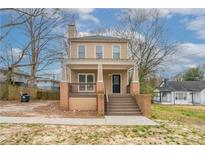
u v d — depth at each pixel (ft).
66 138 29.40
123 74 81.30
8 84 91.76
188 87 162.81
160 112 61.72
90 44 80.74
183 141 29.27
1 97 88.53
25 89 99.60
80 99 60.03
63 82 59.41
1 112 52.01
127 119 45.32
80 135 30.94
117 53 81.05
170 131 34.94
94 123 39.81
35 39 105.70
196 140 30.12
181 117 55.67
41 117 45.96
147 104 51.47
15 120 41.27
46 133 31.71
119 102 58.29
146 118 47.14
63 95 59.21
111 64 70.08
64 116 48.60
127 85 77.15
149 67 122.01
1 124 37.29
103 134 31.71
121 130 34.40
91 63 69.92
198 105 136.67
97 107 56.70
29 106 65.82
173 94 159.43
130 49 123.85
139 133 32.83
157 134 32.60
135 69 66.23
